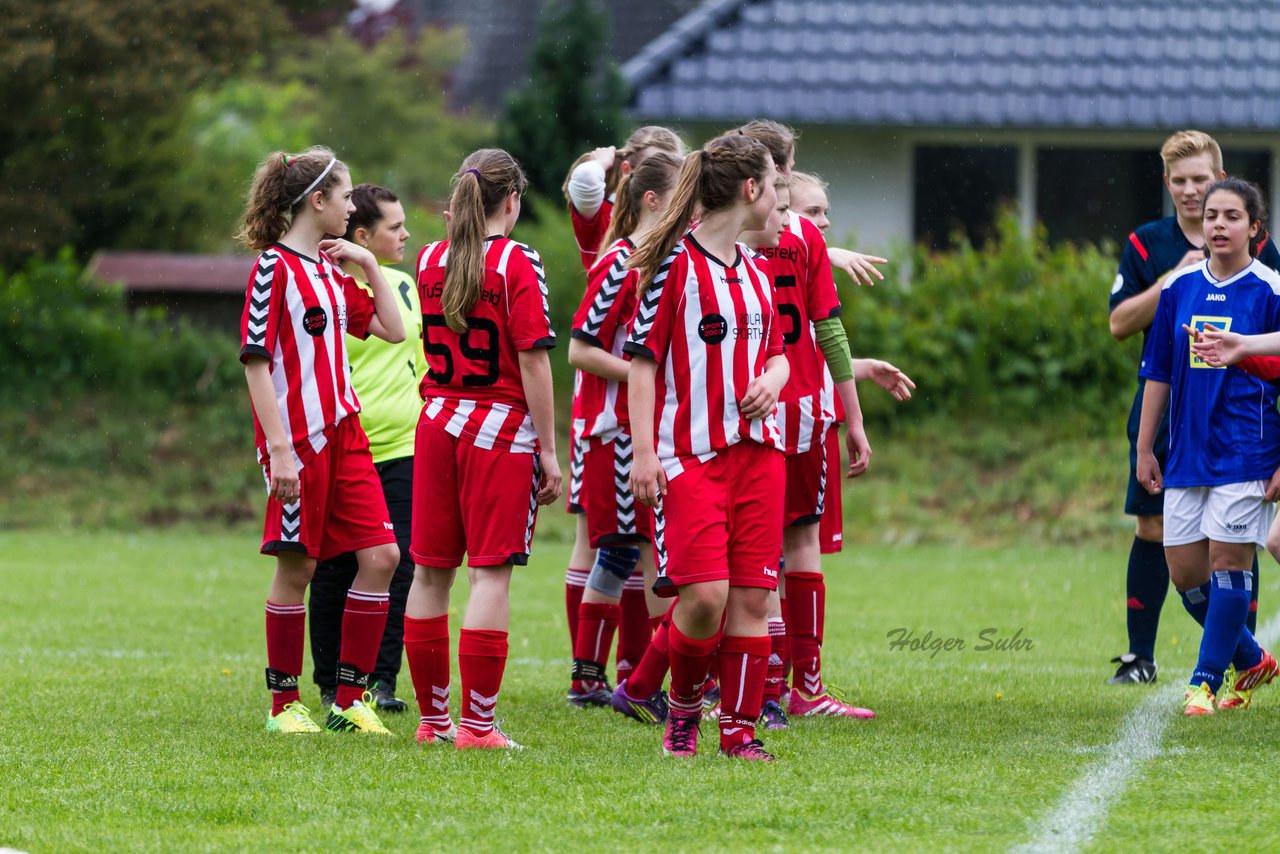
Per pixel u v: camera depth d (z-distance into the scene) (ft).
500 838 45.60
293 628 66.13
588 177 78.28
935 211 230.89
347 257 70.13
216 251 280.92
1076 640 101.91
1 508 189.06
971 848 43.73
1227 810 48.29
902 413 192.95
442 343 61.98
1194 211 79.97
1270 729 65.00
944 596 126.11
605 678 75.72
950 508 176.24
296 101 359.66
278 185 65.92
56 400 211.61
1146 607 82.23
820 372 72.08
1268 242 75.87
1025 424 189.37
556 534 177.58
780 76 228.84
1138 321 80.79
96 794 51.83
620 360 63.31
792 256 70.59
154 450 203.51
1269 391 68.33
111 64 227.20
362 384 78.18
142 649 94.63
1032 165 229.45
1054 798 50.16
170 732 64.49
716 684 75.87
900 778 53.52
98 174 244.01
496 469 60.70
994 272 197.47
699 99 226.38
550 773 54.90
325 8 333.42
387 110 359.25
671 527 56.13
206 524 187.93
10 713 68.95
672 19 364.38
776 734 64.80
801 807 48.85
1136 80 228.63
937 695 77.41
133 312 228.84
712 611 56.13
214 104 308.19
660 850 44.01
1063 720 68.59
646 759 57.93
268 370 64.54
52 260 243.81
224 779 54.19
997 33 235.61
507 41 408.67
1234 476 68.23
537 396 60.44
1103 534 166.61
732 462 56.54
